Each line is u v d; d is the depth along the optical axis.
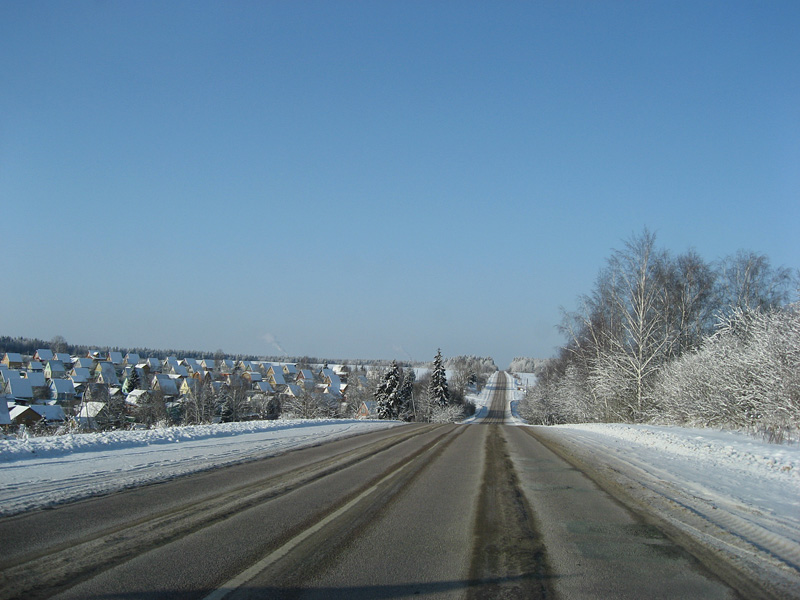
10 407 44.81
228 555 5.25
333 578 4.74
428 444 17.25
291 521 6.64
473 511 7.52
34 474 9.05
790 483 9.96
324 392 69.94
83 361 87.56
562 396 49.59
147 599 4.13
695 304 34.31
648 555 5.60
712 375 21.17
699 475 10.84
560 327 40.53
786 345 17.53
